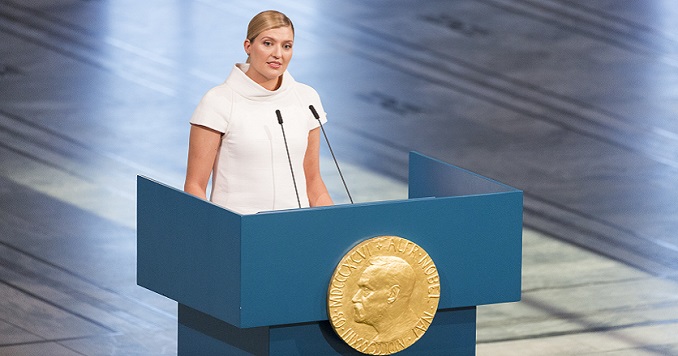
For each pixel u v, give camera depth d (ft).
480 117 131.75
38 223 99.14
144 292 85.87
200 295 51.70
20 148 117.50
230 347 53.16
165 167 114.73
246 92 57.98
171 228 53.21
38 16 155.33
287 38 57.62
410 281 51.13
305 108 59.31
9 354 74.54
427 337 53.67
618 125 130.82
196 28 155.53
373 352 51.06
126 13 158.92
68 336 77.87
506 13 163.84
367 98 135.54
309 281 50.01
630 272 91.97
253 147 57.77
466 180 57.62
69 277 88.22
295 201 58.75
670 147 125.39
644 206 108.17
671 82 144.46
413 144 123.34
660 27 161.48
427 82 141.18
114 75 139.13
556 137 127.03
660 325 81.20
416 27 157.79
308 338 51.37
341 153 119.96
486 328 79.92
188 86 137.28
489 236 53.21
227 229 49.52
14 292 85.10
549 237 99.66
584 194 110.83
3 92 132.16
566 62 149.07
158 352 75.72
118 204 104.63
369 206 50.62
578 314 82.84
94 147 118.73
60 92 133.18
